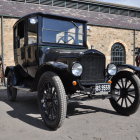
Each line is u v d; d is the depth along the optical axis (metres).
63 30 5.36
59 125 3.78
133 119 4.52
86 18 15.74
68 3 16.45
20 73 6.09
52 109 3.97
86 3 17.09
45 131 3.79
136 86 4.57
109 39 15.81
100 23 15.62
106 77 4.58
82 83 4.27
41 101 4.21
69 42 5.46
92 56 4.39
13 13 13.04
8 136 3.54
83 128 3.93
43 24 5.06
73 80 4.18
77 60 4.28
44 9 14.95
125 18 18.25
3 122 4.31
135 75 4.70
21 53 5.82
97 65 4.47
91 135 3.57
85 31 5.77
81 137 3.48
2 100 6.67
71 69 3.97
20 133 3.69
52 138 3.45
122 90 4.91
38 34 4.97
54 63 4.05
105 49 15.66
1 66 9.95
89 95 4.29
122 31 16.38
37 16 5.03
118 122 4.29
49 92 4.02
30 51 5.28
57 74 4.23
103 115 4.82
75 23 5.59
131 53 16.77
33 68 5.24
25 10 13.92
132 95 4.80
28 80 5.83
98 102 6.24
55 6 15.91
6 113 5.02
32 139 3.41
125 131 3.76
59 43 5.25
